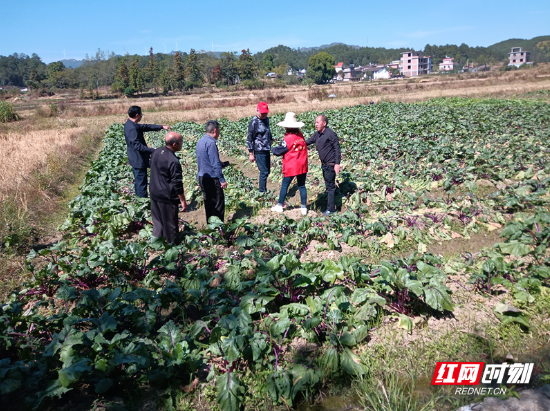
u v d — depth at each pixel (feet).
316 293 15.30
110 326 11.80
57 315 13.12
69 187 36.96
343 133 55.36
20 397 10.36
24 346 12.01
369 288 14.61
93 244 20.10
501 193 26.21
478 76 245.04
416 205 26.13
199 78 391.24
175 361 11.14
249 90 315.37
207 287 14.96
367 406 10.59
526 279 15.11
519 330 13.20
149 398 10.90
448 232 21.98
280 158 44.29
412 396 10.90
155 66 374.02
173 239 20.16
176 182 19.26
